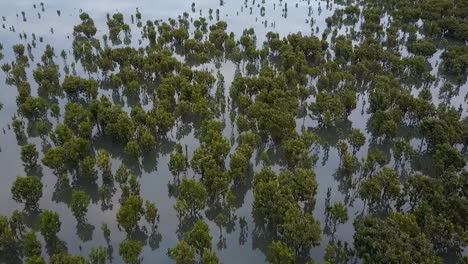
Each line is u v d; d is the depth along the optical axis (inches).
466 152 5177.2
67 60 7416.3
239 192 4729.3
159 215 4399.6
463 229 3754.9
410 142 5472.4
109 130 5128.0
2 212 4362.7
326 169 5078.7
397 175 4606.3
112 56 6919.3
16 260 3934.5
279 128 5083.7
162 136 5565.9
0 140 5433.1
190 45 7485.2
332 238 4128.9
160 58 6781.5
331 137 5679.1
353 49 7406.5
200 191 4133.9
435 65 7421.3
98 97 6397.6
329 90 6446.9
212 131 4975.4
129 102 6299.2
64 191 4660.4
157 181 4901.6
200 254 3838.6
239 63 7455.7
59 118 5856.3
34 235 3666.3
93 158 5147.6
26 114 5570.9
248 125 5457.7
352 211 4446.4
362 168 4832.7
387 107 5753.0
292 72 6343.5
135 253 3619.6
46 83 6190.9
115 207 4480.8
